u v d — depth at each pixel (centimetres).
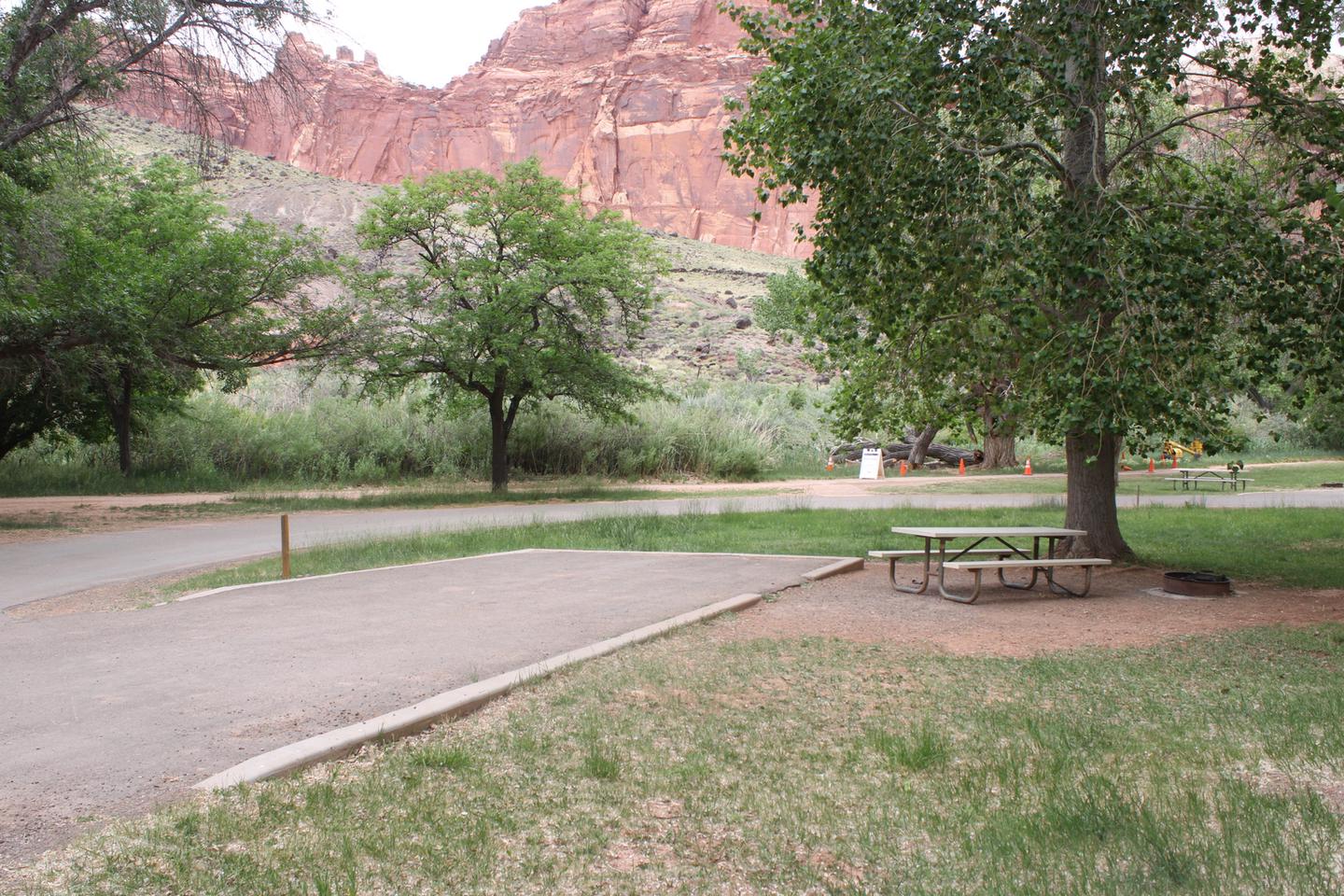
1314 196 820
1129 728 465
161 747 432
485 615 760
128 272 2184
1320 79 929
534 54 16638
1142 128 1006
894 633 700
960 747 438
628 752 433
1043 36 882
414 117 16025
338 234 7719
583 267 2441
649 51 15638
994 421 1293
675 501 2255
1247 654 625
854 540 1335
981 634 698
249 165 9294
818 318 1098
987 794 379
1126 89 941
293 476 2969
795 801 377
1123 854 322
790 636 686
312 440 3009
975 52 845
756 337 6109
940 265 880
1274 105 927
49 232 1922
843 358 1209
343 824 349
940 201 864
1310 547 1247
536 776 403
